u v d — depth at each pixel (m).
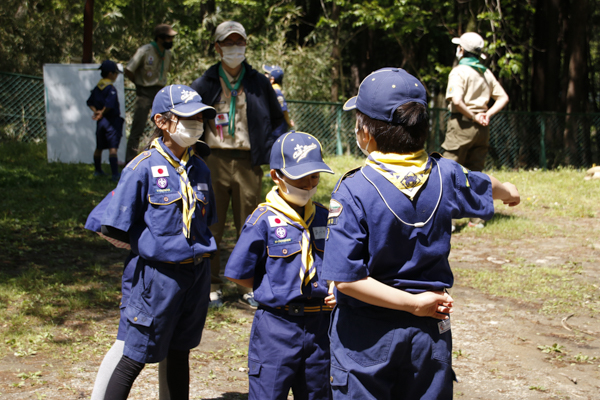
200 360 3.92
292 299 2.76
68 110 11.08
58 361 3.75
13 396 3.26
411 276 2.11
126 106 13.05
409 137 2.13
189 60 16.80
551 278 5.98
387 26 15.83
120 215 2.68
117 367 2.72
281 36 17.45
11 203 7.77
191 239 2.79
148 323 2.69
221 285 5.07
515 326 4.75
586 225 8.40
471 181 2.32
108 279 5.46
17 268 5.57
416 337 2.09
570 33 15.78
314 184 2.87
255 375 2.77
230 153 4.83
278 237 2.85
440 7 15.99
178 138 2.81
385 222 2.06
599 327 4.75
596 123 15.46
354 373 2.10
